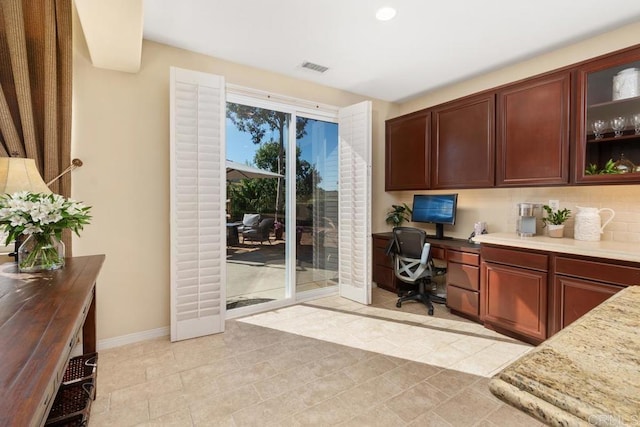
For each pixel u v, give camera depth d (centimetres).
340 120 383
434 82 361
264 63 309
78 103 235
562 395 54
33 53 212
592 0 210
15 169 165
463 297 308
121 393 190
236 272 321
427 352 243
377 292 400
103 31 185
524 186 274
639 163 225
